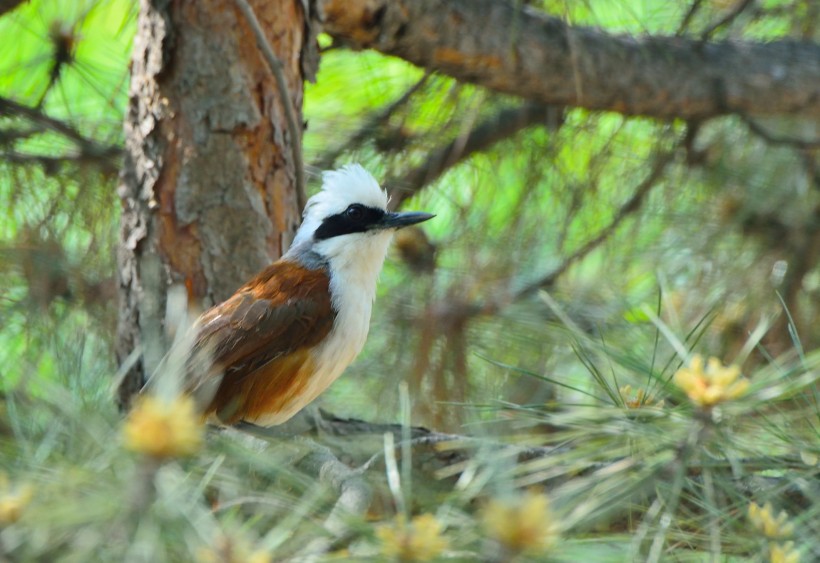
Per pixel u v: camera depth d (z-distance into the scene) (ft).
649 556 15.83
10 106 37.14
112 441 14.97
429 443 30.37
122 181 32.81
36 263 35.81
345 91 42.73
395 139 41.42
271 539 14.14
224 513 15.53
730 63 40.52
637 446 17.20
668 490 16.72
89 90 39.99
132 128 32.60
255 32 30.60
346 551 14.60
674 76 39.78
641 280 41.01
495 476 15.75
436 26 36.47
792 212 39.78
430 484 23.62
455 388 39.37
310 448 24.07
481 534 13.96
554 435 18.34
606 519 17.22
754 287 39.11
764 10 42.60
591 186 40.93
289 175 32.91
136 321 32.04
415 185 41.19
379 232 34.45
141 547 12.68
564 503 16.56
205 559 13.03
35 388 17.78
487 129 41.39
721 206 40.45
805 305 39.55
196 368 31.24
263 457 16.12
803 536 16.63
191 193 31.94
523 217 40.73
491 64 37.78
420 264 40.83
